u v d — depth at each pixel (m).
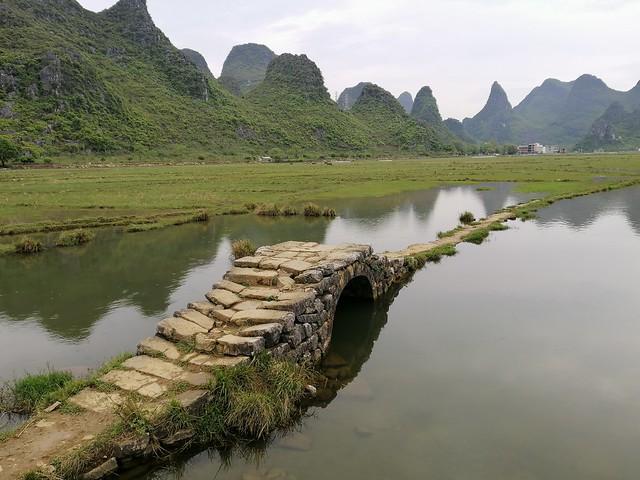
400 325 13.23
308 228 28.81
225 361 8.55
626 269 18.36
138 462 7.04
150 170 85.06
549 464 7.27
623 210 33.81
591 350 11.35
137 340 12.20
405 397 9.34
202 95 165.88
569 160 115.62
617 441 7.84
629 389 9.52
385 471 7.11
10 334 12.70
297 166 102.88
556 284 16.59
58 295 16.09
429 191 49.81
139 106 144.38
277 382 8.54
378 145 188.00
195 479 7.00
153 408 7.37
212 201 40.44
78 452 6.52
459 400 9.18
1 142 84.62
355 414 8.76
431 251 21.00
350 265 13.44
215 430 7.61
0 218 31.83
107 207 36.78
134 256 21.88
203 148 136.12
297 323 10.21
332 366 10.85
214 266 19.91
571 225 28.28
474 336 12.34
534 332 12.49
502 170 79.00
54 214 33.62
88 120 120.50
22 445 6.74
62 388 8.29
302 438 7.98
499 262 19.80
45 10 160.88
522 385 9.74
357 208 37.78
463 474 7.03
